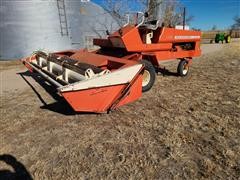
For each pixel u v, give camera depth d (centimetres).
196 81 704
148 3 1647
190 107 489
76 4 1670
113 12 1700
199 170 292
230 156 317
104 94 426
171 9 1873
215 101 521
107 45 675
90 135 383
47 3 1508
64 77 501
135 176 285
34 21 1495
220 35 2853
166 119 433
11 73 968
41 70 655
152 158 318
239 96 550
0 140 379
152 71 590
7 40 1491
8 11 1452
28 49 1518
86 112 458
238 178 277
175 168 297
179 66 758
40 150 346
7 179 287
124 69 439
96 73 438
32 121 446
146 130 393
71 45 1669
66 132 396
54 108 510
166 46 690
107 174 290
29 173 296
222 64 1012
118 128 402
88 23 1841
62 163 314
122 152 333
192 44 809
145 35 648
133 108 489
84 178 285
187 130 389
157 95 571
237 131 382
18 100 577
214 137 366
